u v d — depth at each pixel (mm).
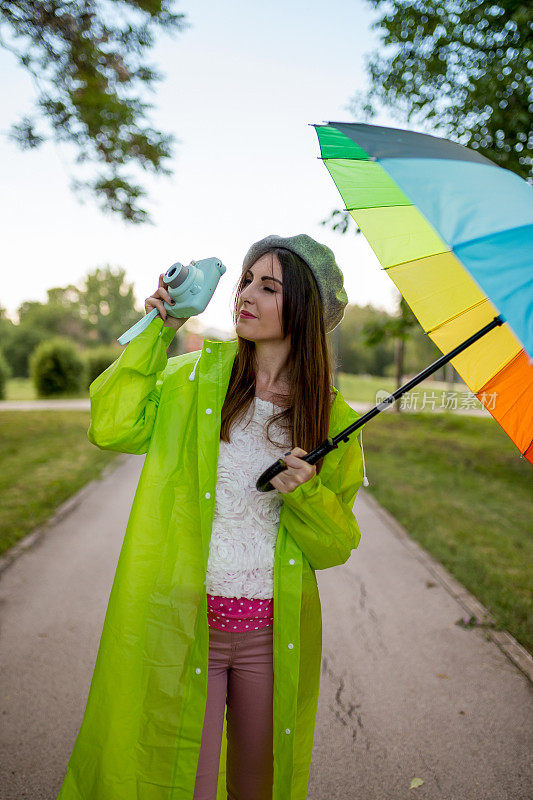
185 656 1537
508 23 6648
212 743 1617
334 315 1785
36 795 2402
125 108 6633
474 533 6480
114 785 1489
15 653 3520
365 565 5297
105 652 1531
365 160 1807
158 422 1658
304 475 1512
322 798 2461
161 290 1613
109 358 31891
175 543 1573
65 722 2885
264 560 1638
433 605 4434
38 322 72688
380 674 3445
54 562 5082
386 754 2748
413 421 19750
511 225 1361
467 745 2830
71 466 9695
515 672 3502
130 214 7742
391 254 1765
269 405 1696
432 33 7379
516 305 1277
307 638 1713
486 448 13898
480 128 7230
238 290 1797
